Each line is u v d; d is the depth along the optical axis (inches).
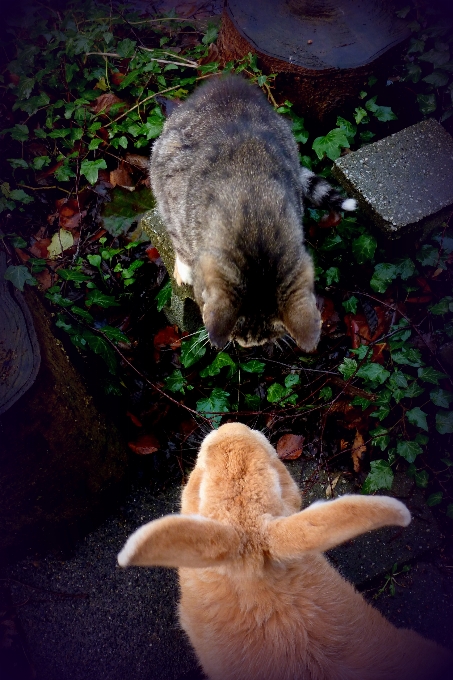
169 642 29.5
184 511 22.2
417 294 36.2
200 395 33.8
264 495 19.9
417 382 34.0
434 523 32.6
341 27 35.3
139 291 35.8
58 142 39.3
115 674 28.9
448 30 36.2
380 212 33.2
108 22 43.2
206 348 34.2
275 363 34.4
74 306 32.1
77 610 30.2
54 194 38.5
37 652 29.2
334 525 16.9
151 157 35.9
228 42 37.4
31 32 41.7
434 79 37.3
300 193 32.9
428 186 33.9
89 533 31.8
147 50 42.1
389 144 35.0
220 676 20.9
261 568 18.9
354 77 34.9
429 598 31.0
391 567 31.3
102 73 40.7
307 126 39.0
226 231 27.5
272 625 19.8
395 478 33.5
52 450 26.6
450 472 33.3
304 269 27.3
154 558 15.9
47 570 31.0
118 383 32.9
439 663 22.4
